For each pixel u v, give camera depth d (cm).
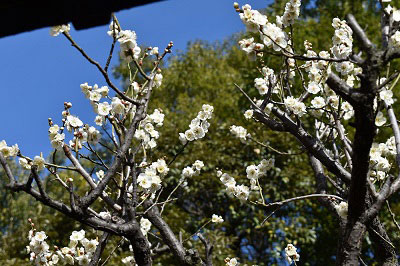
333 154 464
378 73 255
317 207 1150
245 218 1138
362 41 257
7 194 1571
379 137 977
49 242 1050
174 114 1299
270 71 441
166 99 1560
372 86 253
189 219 1115
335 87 254
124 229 303
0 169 1616
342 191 412
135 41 317
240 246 1216
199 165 412
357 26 259
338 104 398
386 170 379
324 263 1191
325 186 432
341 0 1233
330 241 1185
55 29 291
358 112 256
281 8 1081
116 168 308
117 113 365
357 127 261
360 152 268
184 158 1141
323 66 390
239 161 1158
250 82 1197
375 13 1253
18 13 146
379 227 376
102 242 362
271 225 1081
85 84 367
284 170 1115
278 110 403
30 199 1602
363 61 257
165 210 1108
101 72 307
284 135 1152
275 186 1121
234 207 1140
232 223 1176
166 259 1006
